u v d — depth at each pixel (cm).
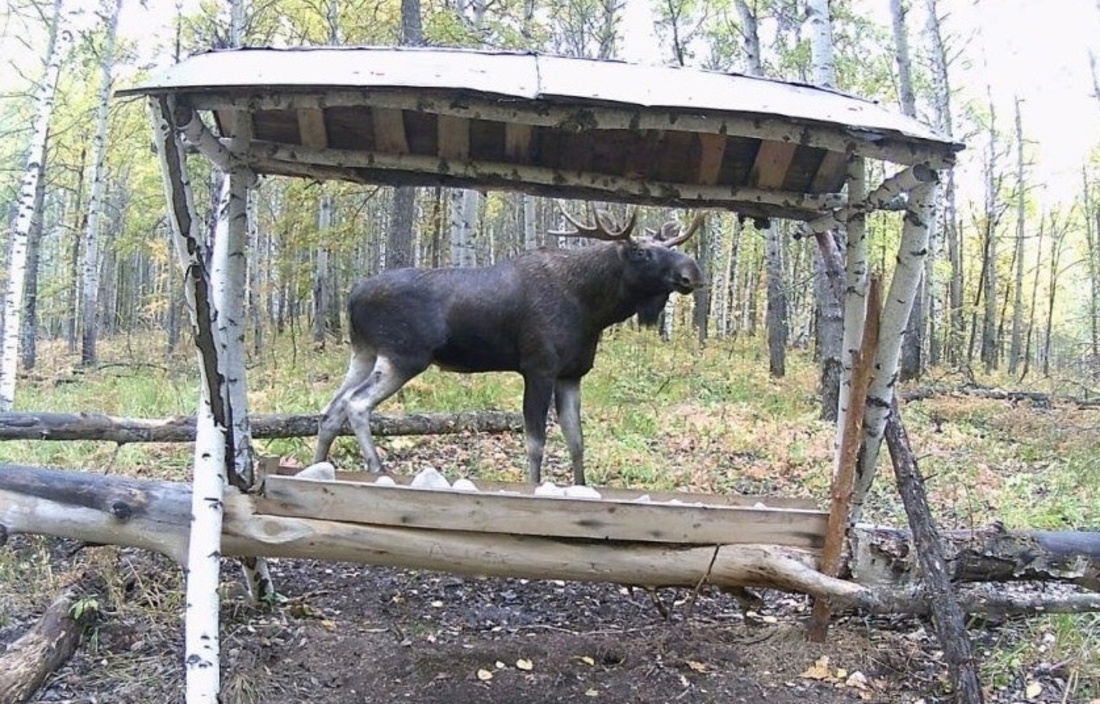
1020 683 396
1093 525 637
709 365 1625
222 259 403
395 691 383
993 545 425
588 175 416
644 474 765
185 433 700
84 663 396
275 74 318
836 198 424
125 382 1208
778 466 816
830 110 333
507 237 3178
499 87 311
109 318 3275
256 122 389
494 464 775
